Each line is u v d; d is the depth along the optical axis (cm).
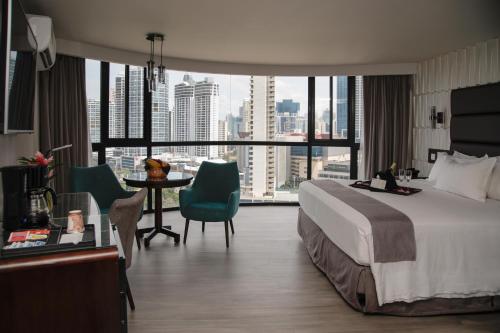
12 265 151
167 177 468
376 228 274
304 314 285
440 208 313
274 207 685
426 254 274
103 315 164
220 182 493
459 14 366
